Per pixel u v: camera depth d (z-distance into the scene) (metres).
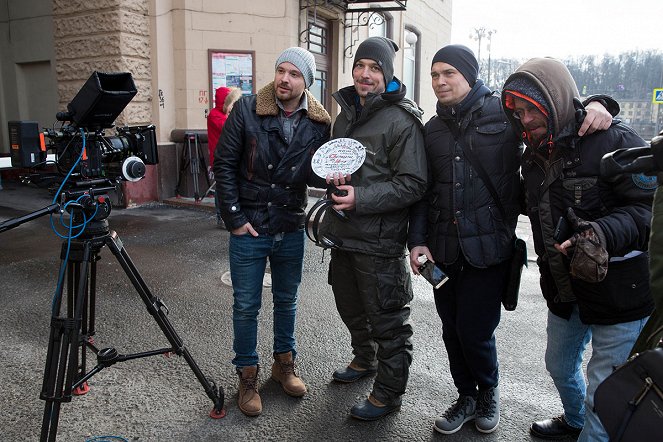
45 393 2.08
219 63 8.16
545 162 2.01
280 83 2.53
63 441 2.43
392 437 2.54
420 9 14.01
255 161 2.61
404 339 2.63
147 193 7.93
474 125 2.30
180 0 7.86
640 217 1.74
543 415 2.73
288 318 2.89
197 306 4.11
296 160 2.65
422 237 2.51
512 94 1.94
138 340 3.48
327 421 2.65
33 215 2.04
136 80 7.64
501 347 3.53
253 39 8.27
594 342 2.00
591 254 1.69
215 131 6.18
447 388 3.00
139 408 2.71
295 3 8.67
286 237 2.77
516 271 2.41
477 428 2.58
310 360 3.29
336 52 10.40
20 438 2.44
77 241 2.20
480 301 2.40
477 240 2.32
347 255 2.71
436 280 2.37
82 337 2.47
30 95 9.05
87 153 2.21
